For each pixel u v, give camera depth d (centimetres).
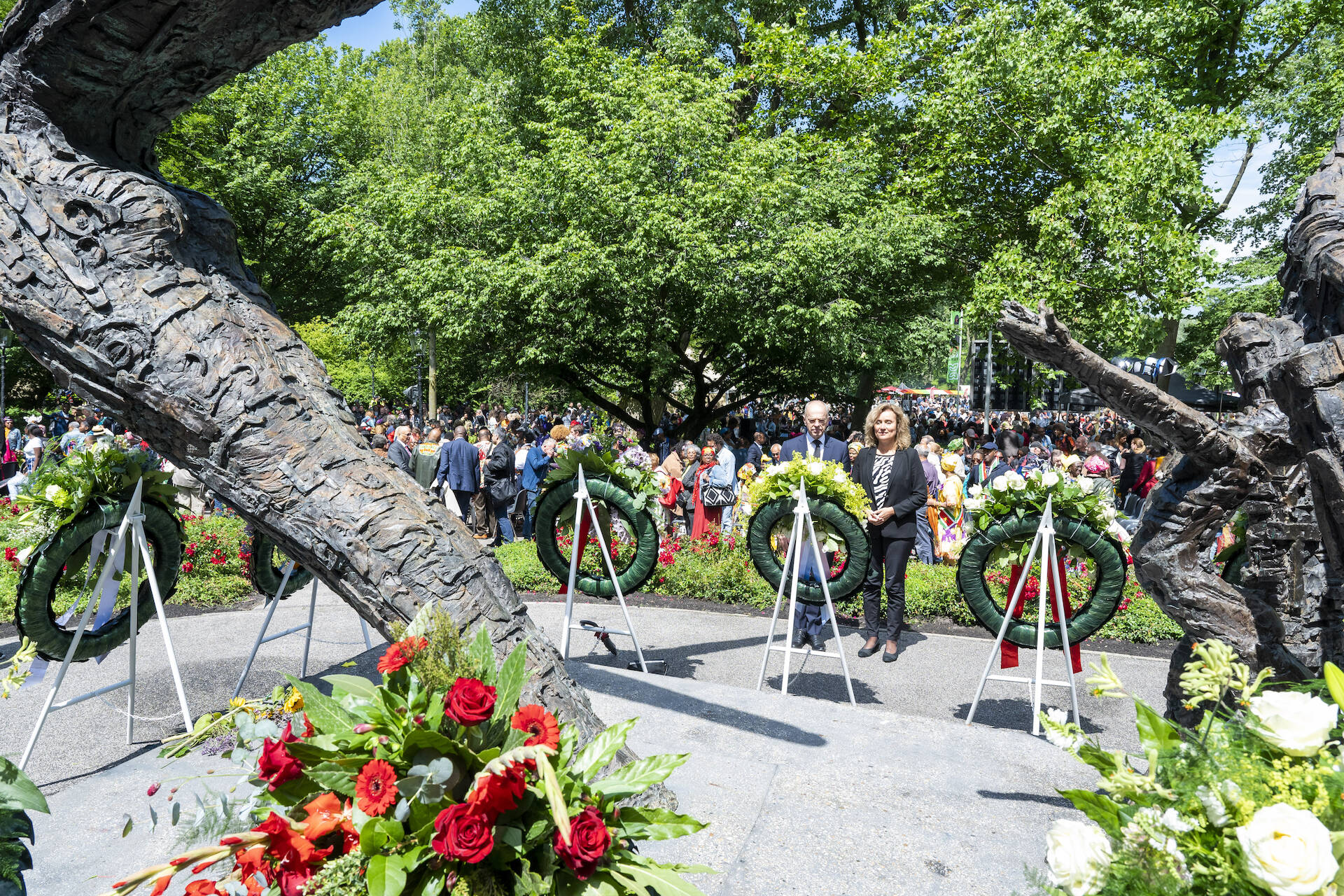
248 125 2531
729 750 364
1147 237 1518
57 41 286
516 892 174
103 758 448
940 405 5703
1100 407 3516
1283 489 332
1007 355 1903
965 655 675
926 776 335
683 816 201
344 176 2708
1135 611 729
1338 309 282
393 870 164
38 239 289
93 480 435
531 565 900
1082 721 542
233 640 679
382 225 2027
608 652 663
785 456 692
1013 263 1655
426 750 181
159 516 471
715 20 2372
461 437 1140
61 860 268
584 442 1185
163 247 298
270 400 286
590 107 2180
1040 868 264
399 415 3011
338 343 2784
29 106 298
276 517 280
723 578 846
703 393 2203
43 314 284
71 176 295
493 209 1875
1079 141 1642
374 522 273
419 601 267
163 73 296
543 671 268
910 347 2122
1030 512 497
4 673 572
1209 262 1529
